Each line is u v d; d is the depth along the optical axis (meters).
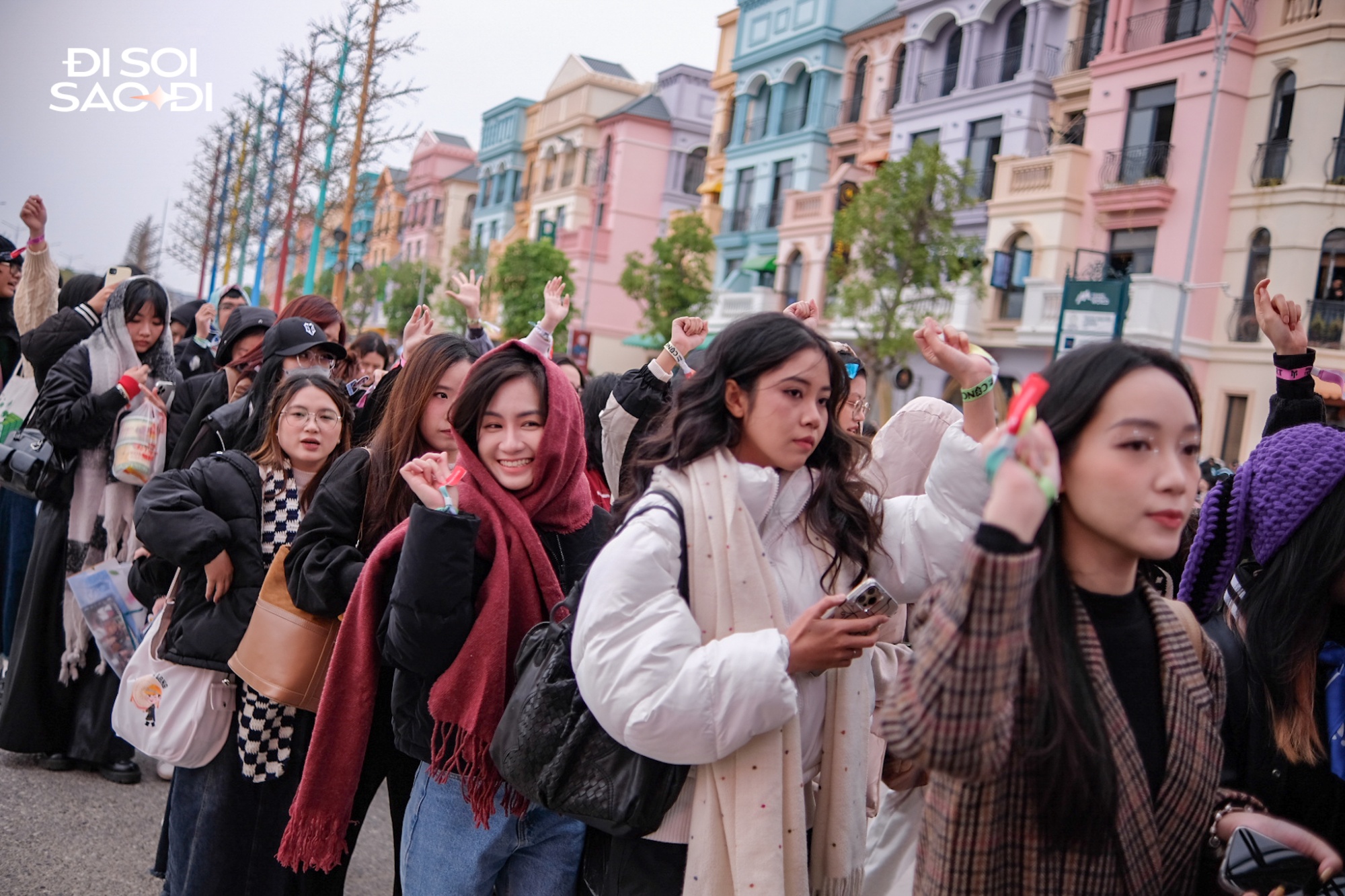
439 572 2.32
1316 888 1.58
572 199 43.34
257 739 3.01
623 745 1.98
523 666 2.20
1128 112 20.75
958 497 2.13
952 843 1.53
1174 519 1.52
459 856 2.50
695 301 30.12
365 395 4.35
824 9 29.86
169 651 3.10
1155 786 1.59
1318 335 18.30
